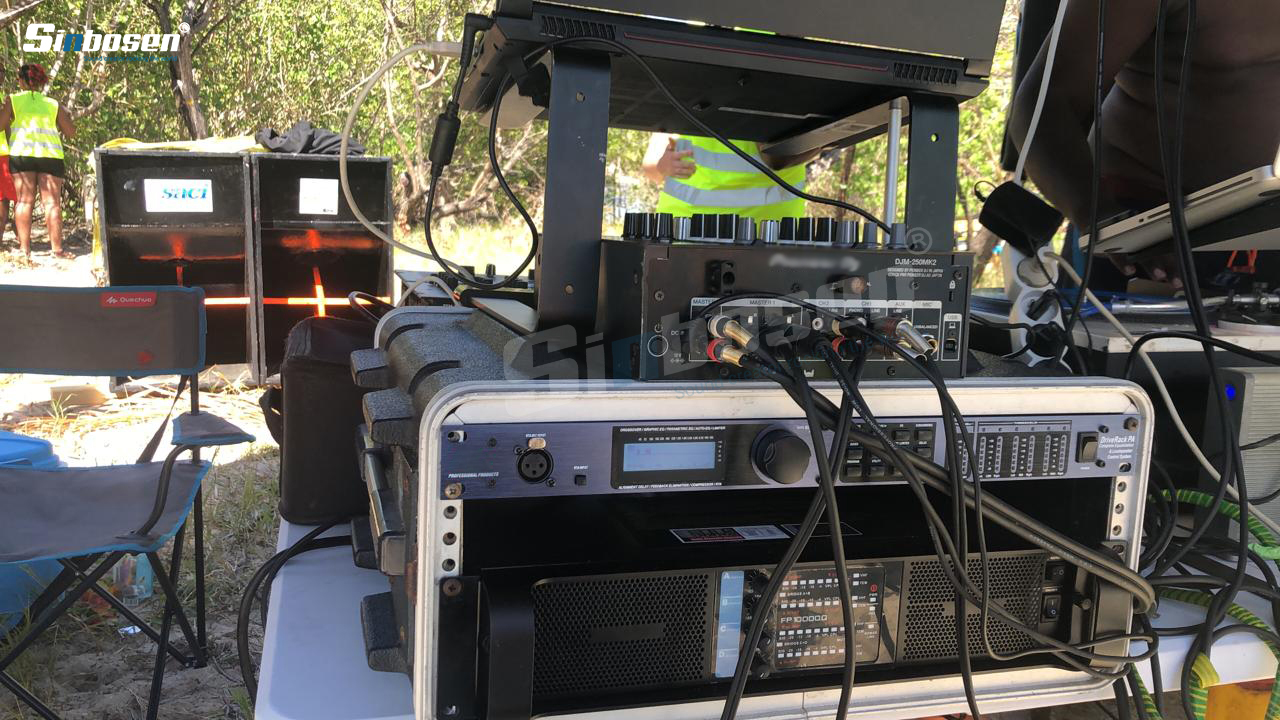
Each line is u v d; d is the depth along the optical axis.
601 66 0.94
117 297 1.99
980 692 1.00
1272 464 1.36
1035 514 1.11
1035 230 1.38
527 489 0.83
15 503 1.94
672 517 1.02
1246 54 1.54
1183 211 1.38
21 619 2.43
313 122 11.70
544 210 0.94
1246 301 1.50
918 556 0.97
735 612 0.92
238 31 11.23
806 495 1.12
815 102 1.18
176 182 4.32
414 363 1.01
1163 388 1.26
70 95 10.79
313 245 4.51
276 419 1.68
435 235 11.03
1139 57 1.67
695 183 3.12
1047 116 1.60
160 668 2.00
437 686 0.83
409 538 0.90
